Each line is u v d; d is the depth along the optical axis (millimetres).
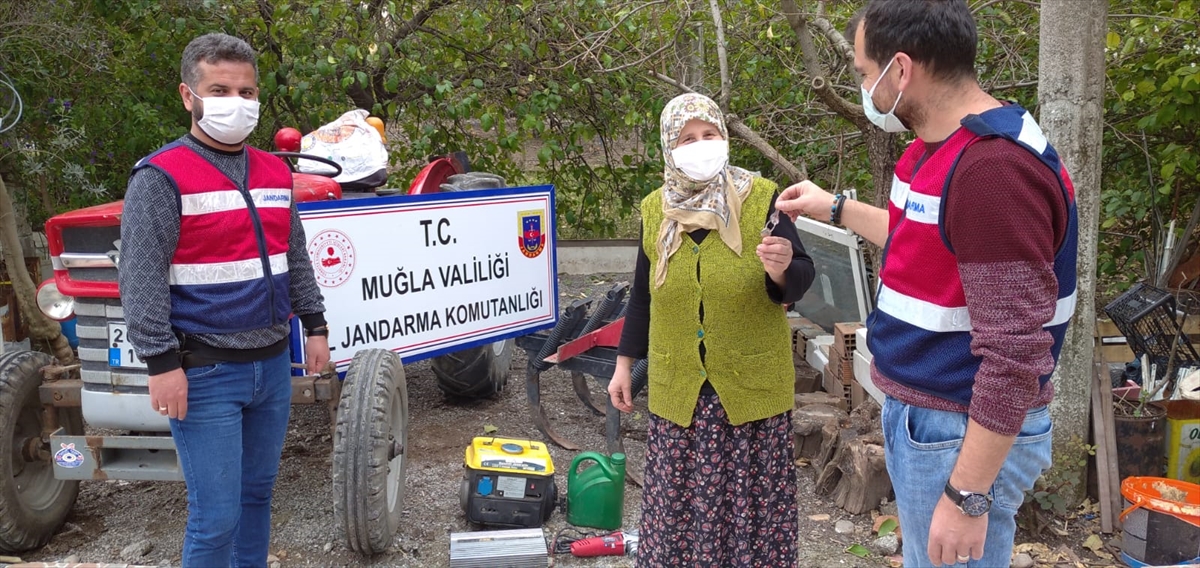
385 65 7301
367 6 7242
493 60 7746
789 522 2611
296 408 5465
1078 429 3924
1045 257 1581
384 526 3422
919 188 1740
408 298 4320
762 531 2564
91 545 3756
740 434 2512
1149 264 6230
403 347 4316
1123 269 7000
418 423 5238
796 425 4523
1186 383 4195
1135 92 5621
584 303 4719
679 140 2479
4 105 6027
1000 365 1564
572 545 3627
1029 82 5555
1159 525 3453
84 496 4211
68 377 3719
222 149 2545
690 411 2523
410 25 7379
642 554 2682
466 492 3855
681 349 2521
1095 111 3758
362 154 4812
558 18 7328
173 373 2402
